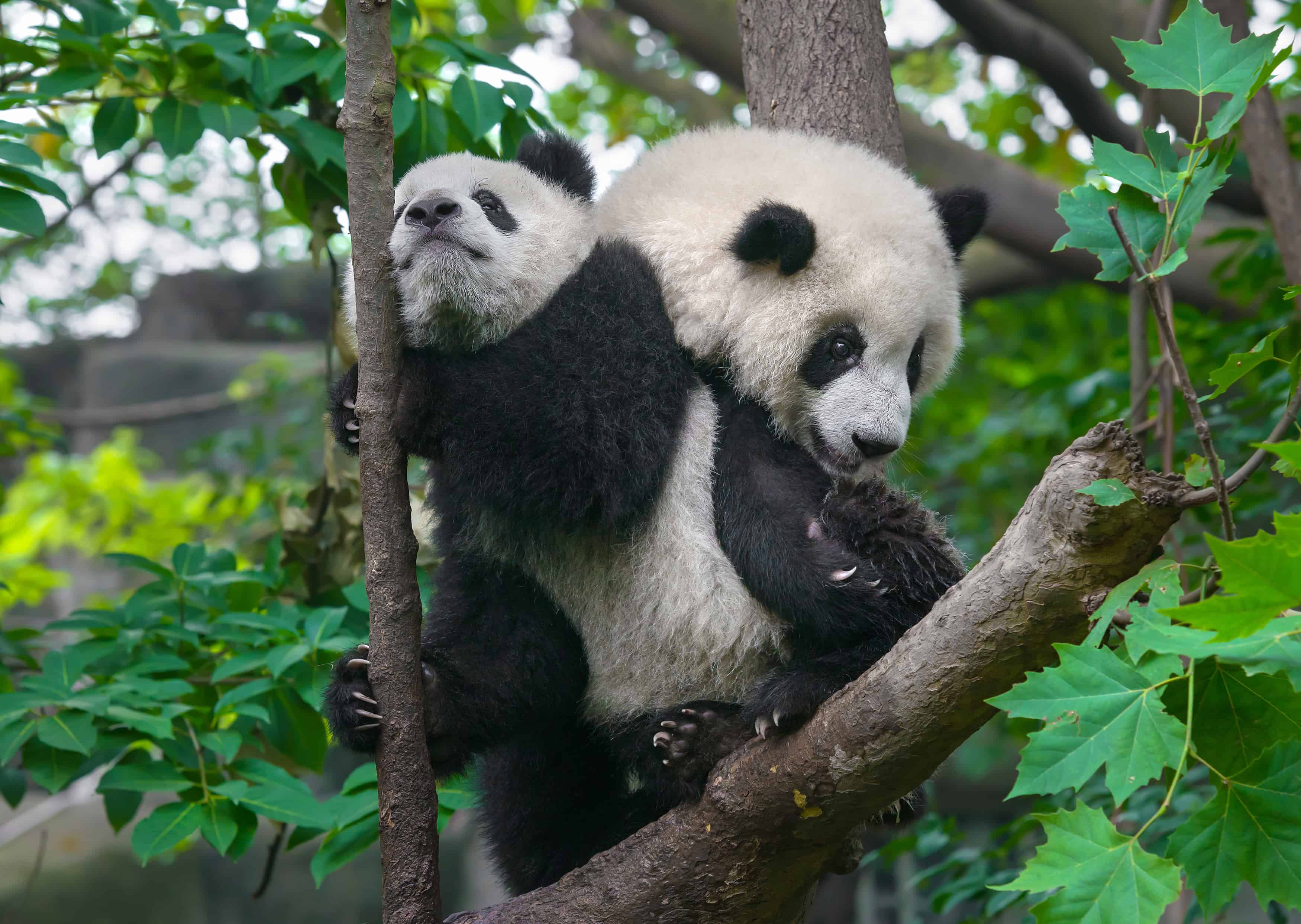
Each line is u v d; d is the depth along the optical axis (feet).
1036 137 59.62
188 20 28.66
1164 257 13.37
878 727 14.37
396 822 16.65
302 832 22.59
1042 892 12.82
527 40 64.59
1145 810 26.73
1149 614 12.12
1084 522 12.62
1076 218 14.38
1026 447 46.42
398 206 20.84
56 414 59.36
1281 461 12.30
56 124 25.17
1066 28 39.45
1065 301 56.90
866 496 18.26
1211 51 13.73
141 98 24.75
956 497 50.90
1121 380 34.60
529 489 17.90
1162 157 14.21
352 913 68.33
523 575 20.02
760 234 19.11
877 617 17.24
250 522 42.16
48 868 63.10
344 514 26.71
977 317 61.11
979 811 73.31
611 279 18.90
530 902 16.87
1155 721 11.69
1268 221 34.40
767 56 25.18
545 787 21.16
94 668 23.22
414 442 18.01
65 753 20.81
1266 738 12.23
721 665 18.84
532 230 19.99
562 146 22.84
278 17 26.32
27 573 39.58
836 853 16.61
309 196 26.14
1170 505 12.34
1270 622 10.98
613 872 16.51
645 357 18.42
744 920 16.29
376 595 16.63
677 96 61.16
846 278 19.79
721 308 19.61
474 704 19.34
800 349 19.88
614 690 19.75
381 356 16.58
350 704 17.22
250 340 106.01
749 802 15.53
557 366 18.11
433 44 24.21
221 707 20.81
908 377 21.59
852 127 24.43
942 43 60.75
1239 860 11.79
